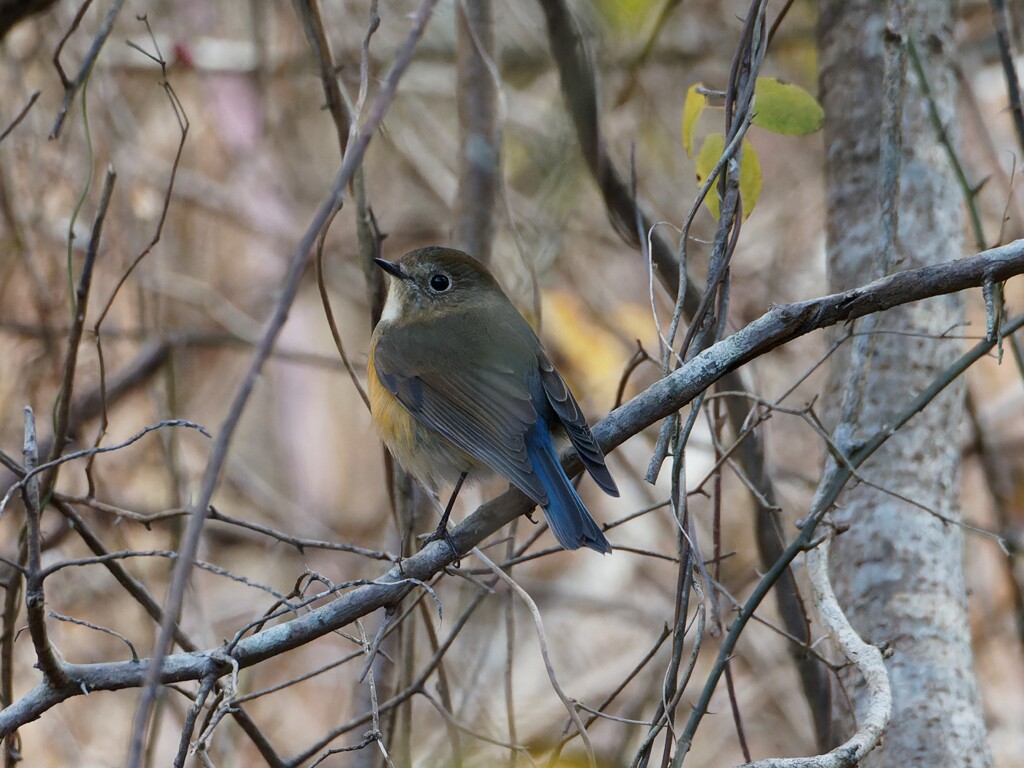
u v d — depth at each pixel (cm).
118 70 1360
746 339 636
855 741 560
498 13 1370
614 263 1496
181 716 1038
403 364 842
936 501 805
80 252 1166
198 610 998
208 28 1481
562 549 677
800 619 873
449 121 1552
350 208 1503
